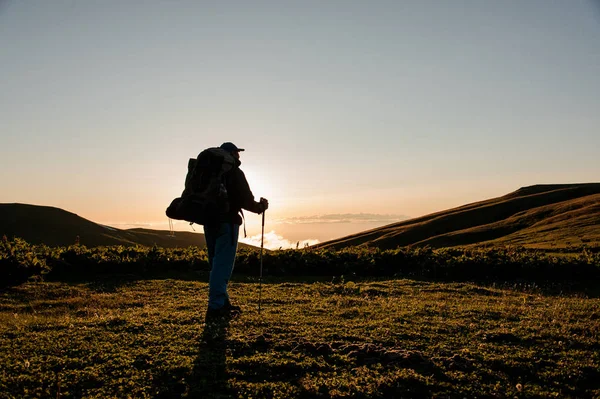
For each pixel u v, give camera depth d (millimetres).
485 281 16453
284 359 6258
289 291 13227
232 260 8625
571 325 8477
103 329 7613
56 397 5227
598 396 5684
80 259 17219
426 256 18031
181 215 7918
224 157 8031
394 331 7727
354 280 16516
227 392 5418
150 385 5527
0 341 6984
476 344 7219
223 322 8000
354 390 5477
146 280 15750
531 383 5965
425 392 5543
